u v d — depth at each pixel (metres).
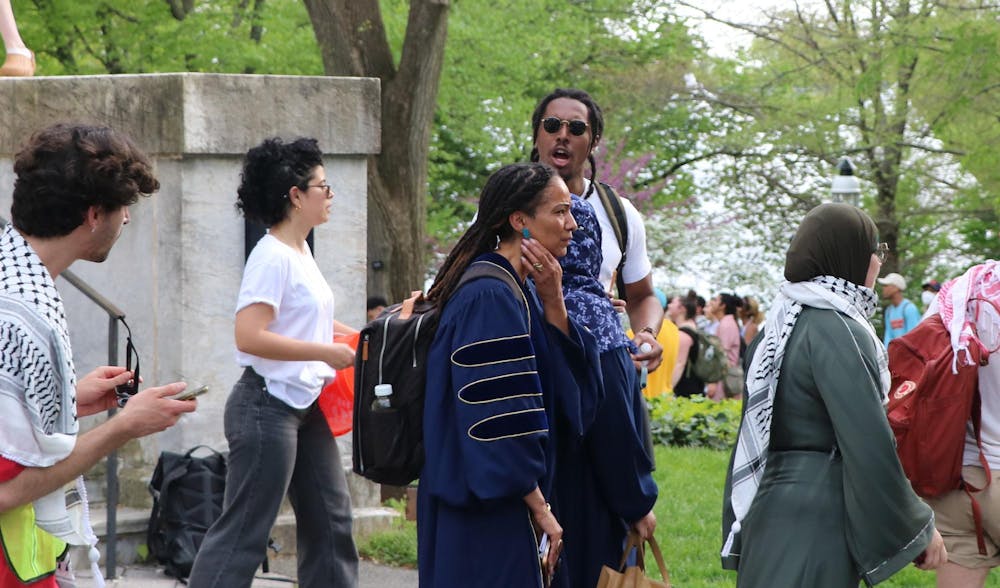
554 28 23.36
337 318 7.24
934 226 26.78
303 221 5.22
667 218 25.00
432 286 3.96
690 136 27.88
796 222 26.84
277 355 4.97
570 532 4.28
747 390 4.05
